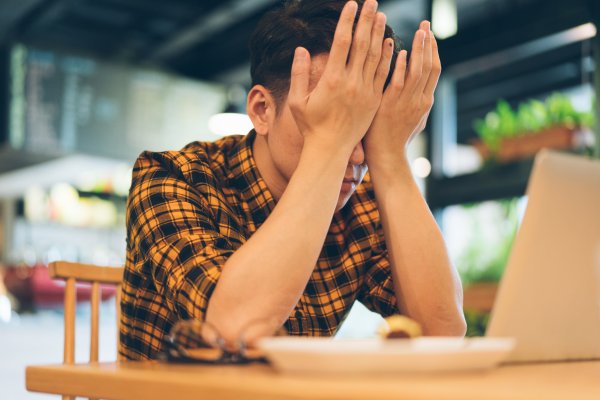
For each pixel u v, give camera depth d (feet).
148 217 3.68
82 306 21.47
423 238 3.77
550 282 2.46
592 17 9.61
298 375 2.05
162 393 2.09
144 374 2.19
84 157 20.07
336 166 3.35
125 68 19.77
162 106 20.21
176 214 3.65
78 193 28.32
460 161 12.46
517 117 10.78
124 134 19.80
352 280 4.22
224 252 3.35
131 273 3.85
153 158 4.07
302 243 3.11
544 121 10.34
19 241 28.37
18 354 17.24
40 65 18.78
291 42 3.72
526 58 13.42
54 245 28.53
